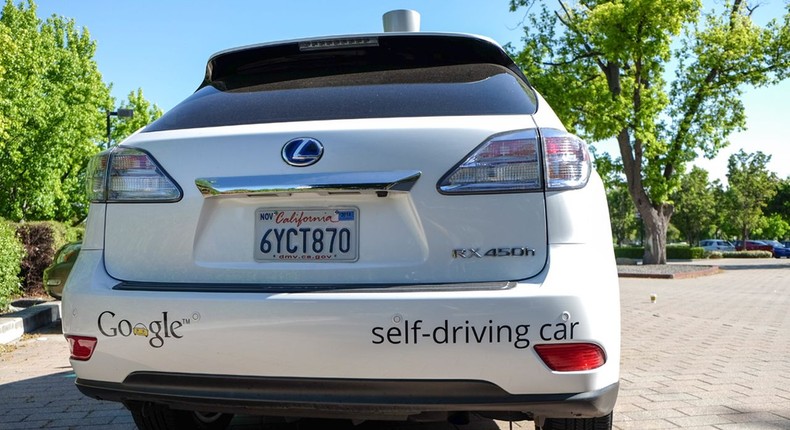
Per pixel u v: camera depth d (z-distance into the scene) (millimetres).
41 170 25203
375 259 2266
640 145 27422
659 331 7898
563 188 2227
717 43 26734
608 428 2484
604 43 24766
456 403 2096
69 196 30891
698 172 74500
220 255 2381
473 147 2250
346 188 2258
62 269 9383
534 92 2740
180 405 2369
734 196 65812
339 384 2141
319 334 2135
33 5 25875
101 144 35688
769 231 86125
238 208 2395
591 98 25484
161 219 2428
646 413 3920
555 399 2092
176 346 2248
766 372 5219
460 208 2221
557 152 2246
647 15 23922
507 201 2211
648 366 5496
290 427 3656
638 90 26453
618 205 88062
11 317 8125
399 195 2277
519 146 2238
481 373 2084
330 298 2146
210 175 2383
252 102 2654
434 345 2086
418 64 2811
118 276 2441
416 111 2422
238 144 2375
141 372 2312
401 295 2115
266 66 2967
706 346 6656
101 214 2520
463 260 2203
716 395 4391
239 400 2223
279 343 2158
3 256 8492
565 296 2090
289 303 2158
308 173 2289
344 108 2492
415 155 2256
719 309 10734
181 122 2639
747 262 36969
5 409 4121
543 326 2072
